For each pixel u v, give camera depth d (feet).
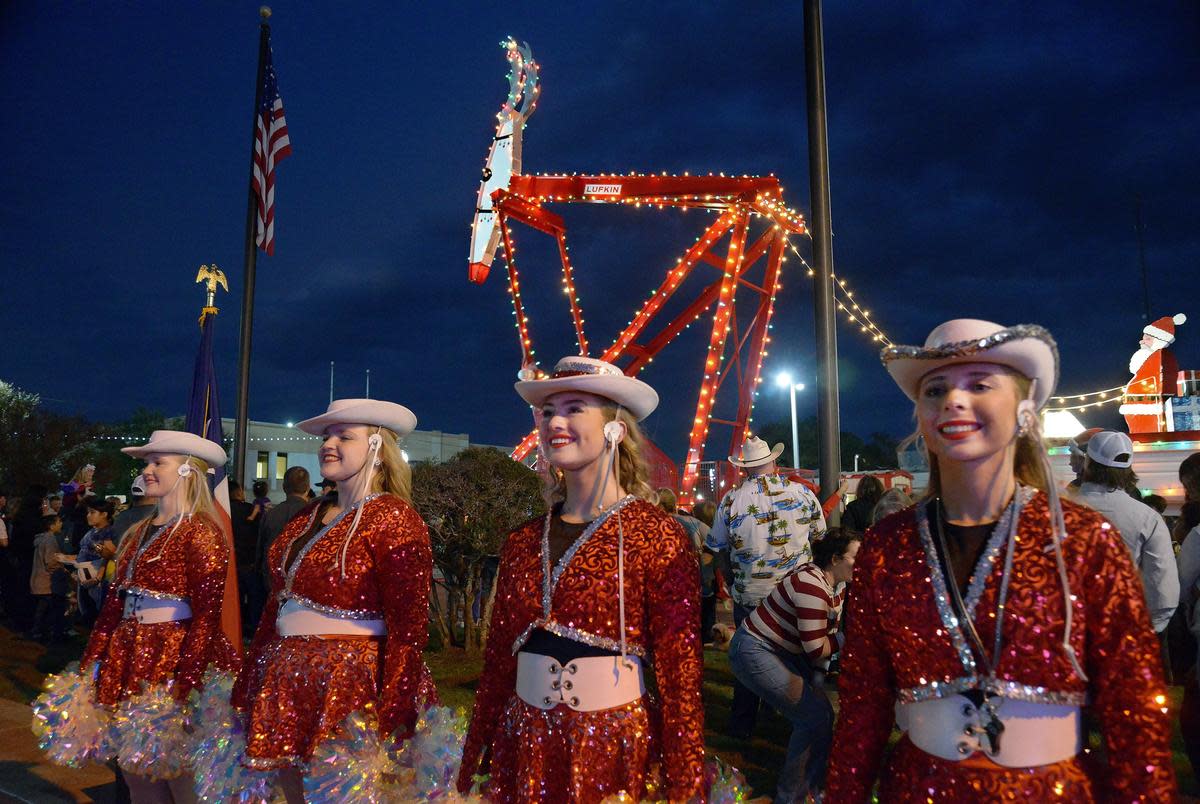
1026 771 5.38
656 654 7.43
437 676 21.90
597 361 8.26
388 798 9.43
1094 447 13.87
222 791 10.37
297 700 9.89
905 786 5.73
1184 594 13.24
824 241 17.85
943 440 5.84
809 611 12.53
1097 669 5.41
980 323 5.94
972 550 5.80
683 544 7.70
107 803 14.55
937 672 5.65
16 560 35.96
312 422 10.72
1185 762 14.80
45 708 12.58
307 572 10.27
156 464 13.34
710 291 70.64
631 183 57.82
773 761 15.69
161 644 12.57
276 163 32.45
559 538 7.96
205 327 21.79
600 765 7.20
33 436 106.83
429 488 24.08
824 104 18.07
